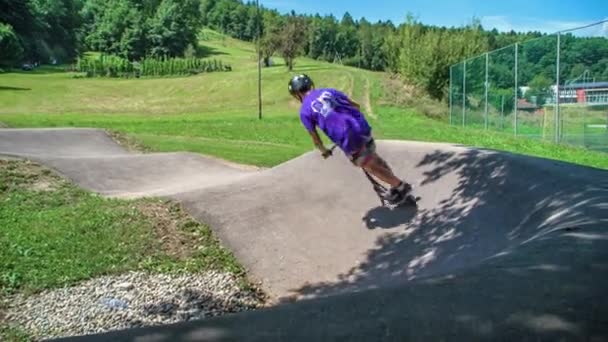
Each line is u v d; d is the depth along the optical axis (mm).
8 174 8562
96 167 9922
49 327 4379
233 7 132500
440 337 1872
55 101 40219
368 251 5801
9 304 4727
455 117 25562
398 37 46375
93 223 6418
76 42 91562
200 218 6703
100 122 23359
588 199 3975
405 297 2232
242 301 5113
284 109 37000
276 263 5859
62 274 5289
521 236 4195
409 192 6023
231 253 6062
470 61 23250
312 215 6684
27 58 76000
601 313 1972
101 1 101188
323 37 97938
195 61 70938
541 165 5457
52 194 8086
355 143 5496
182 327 2045
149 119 27500
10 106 36250
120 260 5676
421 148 7266
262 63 62312
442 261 4926
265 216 6719
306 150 14656
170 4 95625
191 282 5391
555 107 15898
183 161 11531
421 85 38750
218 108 38562
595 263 2451
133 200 7273
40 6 86438
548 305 2055
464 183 6039
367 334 1922
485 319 1979
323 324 2020
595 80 14023
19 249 5688
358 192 6957
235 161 12602
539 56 16922
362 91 39406
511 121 19172
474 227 5156
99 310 4715
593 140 14078
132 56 93250
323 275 5594
